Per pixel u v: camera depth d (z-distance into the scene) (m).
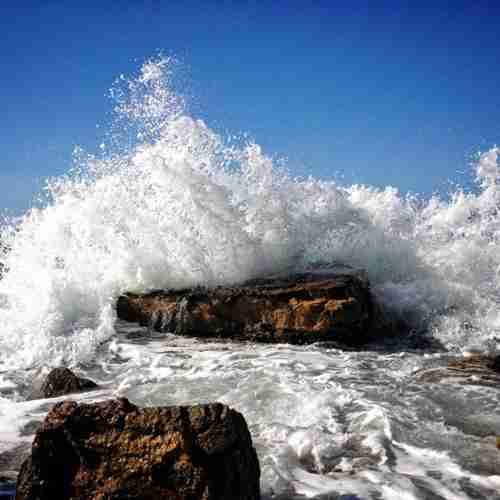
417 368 7.10
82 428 3.85
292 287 8.62
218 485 3.62
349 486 4.26
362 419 5.39
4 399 6.62
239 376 6.67
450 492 4.16
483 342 8.41
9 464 4.80
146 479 3.64
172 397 6.16
